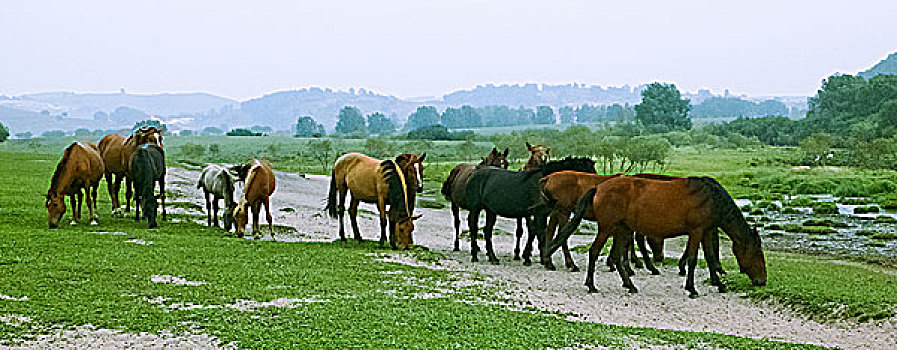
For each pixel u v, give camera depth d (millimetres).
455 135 177500
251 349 8414
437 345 8828
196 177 43062
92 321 9156
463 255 18500
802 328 11617
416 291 12445
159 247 15273
